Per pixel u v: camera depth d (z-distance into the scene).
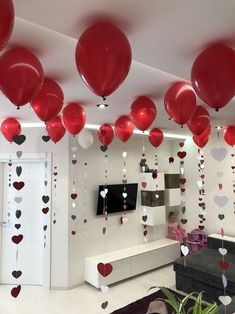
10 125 2.66
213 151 1.73
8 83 1.23
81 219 3.92
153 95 2.21
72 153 3.85
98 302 3.34
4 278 3.90
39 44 1.33
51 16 0.98
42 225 3.90
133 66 1.63
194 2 0.91
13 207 3.94
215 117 3.03
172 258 4.61
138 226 4.64
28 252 3.90
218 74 1.13
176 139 5.11
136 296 3.49
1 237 3.93
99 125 3.48
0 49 0.81
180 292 3.60
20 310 3.15
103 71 1.00
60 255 3.75
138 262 4.11
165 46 1.22
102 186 4.12
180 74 1.61
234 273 3.20
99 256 4.00
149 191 4.58
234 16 0.99
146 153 4.83
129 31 1.09
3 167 3.98
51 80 1.76
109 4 0.91
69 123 2.28
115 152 4.40
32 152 3.82
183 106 1.74
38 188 3.96
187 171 5.09
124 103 2.45
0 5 0.73
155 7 0.93
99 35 0.98
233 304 2.21
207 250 4.11
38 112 1.75
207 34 1.12
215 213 4.59
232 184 4.38
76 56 1.05
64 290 3.69
